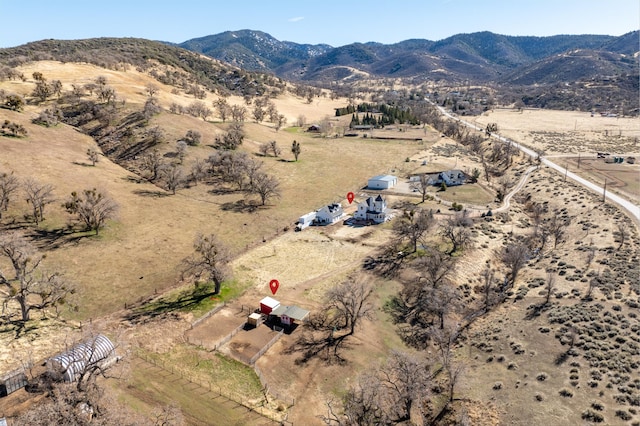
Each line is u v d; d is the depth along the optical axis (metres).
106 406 37.28
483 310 63.56
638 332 50.84
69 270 68.75
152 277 70.44
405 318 63.06
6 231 76.81
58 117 141.12
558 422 39.25
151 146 130.50
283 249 85.00
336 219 101.44
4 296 58.00
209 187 115.38
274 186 107.88
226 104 192.62
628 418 38.47
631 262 69.69
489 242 87.50
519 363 49.00
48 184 90.12
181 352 53.03
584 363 46.94
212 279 68.50
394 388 46.28
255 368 51.19
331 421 43.31
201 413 42.94
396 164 150.88
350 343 56.94
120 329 56.25
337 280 72.62
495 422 40.97
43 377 43.06
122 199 98.62
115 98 162.75
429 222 87.50
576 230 90.88
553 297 62.41
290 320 60.06
